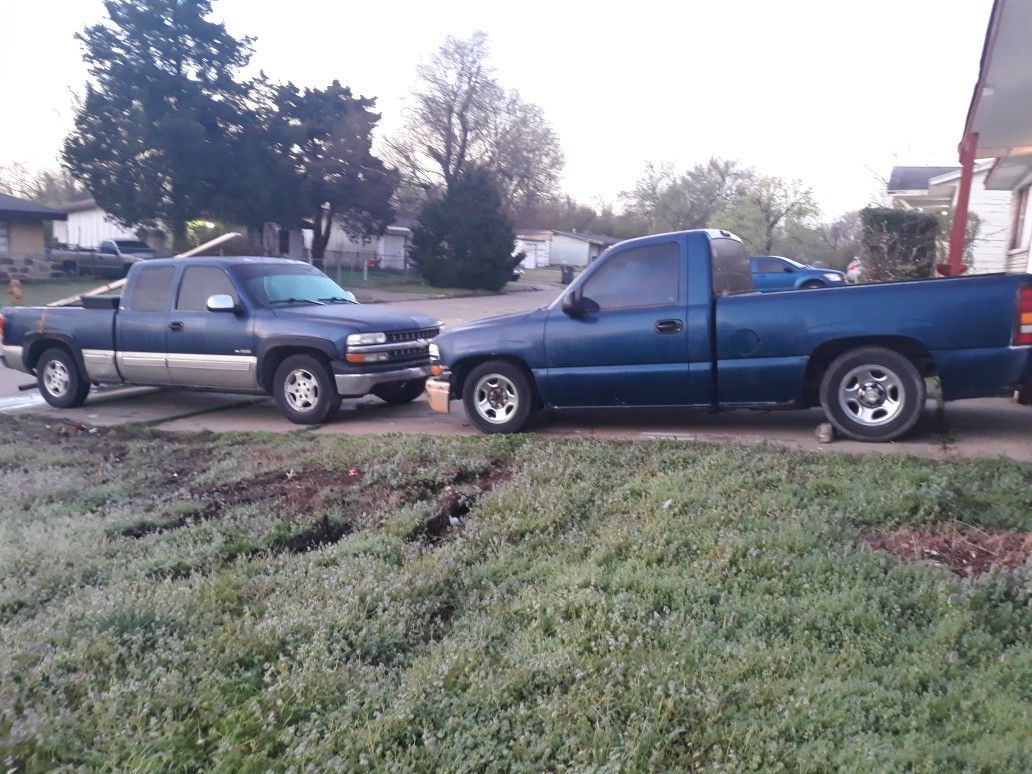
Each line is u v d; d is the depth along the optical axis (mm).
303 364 10141
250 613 4824
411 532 6098
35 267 39281
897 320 7516
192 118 40938
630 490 6430
